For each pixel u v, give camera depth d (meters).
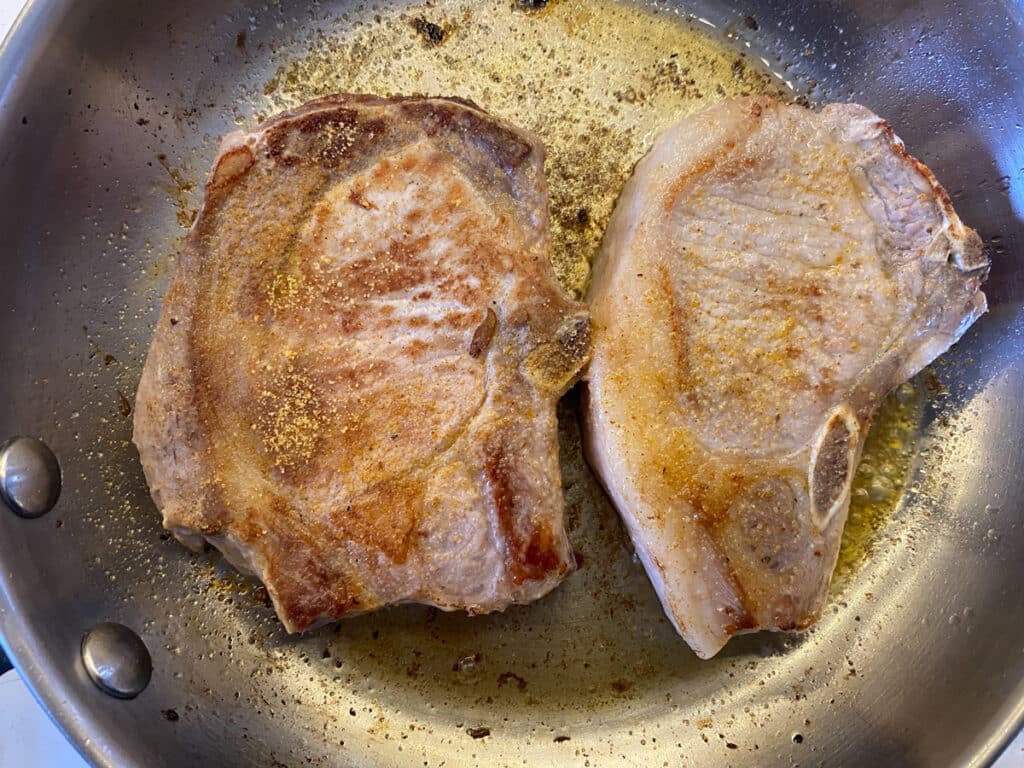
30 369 0.19
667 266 0.19
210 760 0.19
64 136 0.19
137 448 0.19
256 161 0.18
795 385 0.19
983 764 0.18
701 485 0.19
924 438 0.22
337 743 0.21
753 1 0.23
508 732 0.21
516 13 0.23
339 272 0.18
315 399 0.18
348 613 0.18
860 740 0.20
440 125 0.19
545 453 0.18
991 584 0.20
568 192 0.23
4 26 0.22
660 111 0.23
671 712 0.21
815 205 0.19
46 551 0.18
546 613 0.22
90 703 0.17
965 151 0.22
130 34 0.20
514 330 0.18
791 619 0.19
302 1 0.22
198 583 0.21
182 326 0.18
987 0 0.20
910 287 0.19
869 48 0.23
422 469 0.18
